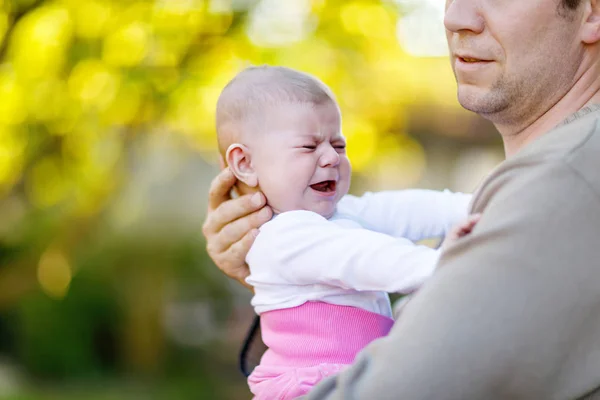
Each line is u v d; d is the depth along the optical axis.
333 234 2.11
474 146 11.44
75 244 7.58
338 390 1.63
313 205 2.29
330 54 6.12
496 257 1.56
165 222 12.30
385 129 6.48
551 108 1.97
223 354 12.26
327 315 2.17
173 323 12.55
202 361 12.20
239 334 12.59
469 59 1.98
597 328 1.55
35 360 11.75
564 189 1.58
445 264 1.65
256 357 2.50
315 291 2.19
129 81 5.82
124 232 12.09
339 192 2.34
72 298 11.94
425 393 1.52
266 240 2.24
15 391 10.52
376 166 7.29
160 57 5.94
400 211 2.53
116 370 12.09
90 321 12.08
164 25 5.89
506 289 1.53
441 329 1.54
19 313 11.80
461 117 10.38
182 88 5.93
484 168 11.60
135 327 12.19
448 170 11.51
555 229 1.55
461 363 1.52
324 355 2.15
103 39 5.90
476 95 1.99
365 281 2.04
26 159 6.25
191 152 11.20
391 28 6.12
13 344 11.89
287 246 2.17
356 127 6.10
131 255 12.22
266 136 2.31
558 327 1.53
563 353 1.54
